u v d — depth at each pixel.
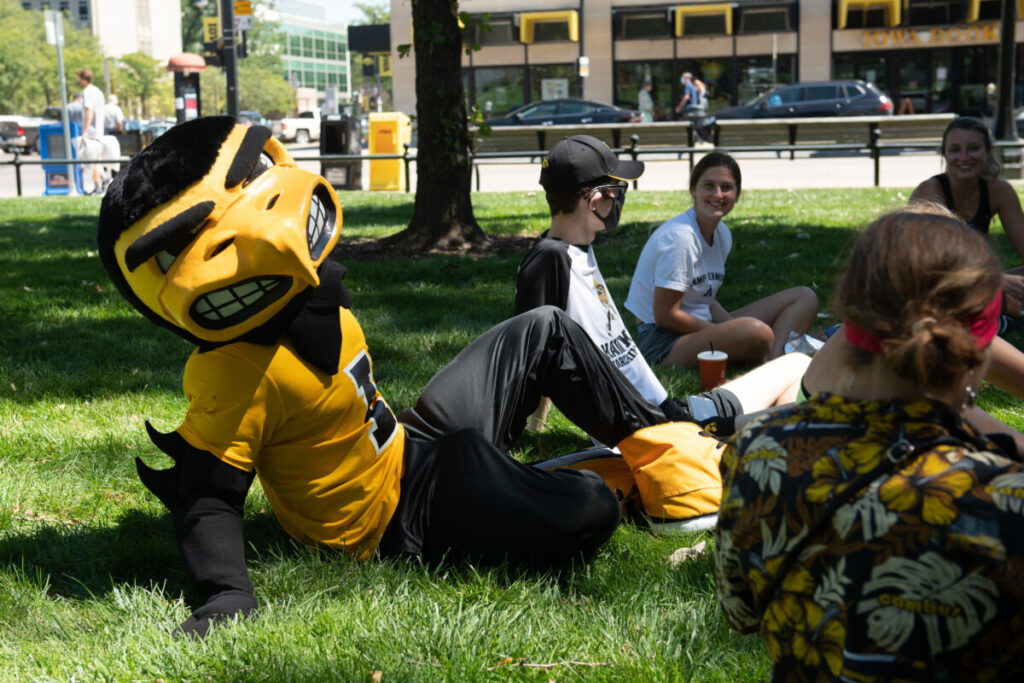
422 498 2.93
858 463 1.35
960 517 1.28
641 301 5.12
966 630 1.28
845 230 10.14
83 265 8.90
